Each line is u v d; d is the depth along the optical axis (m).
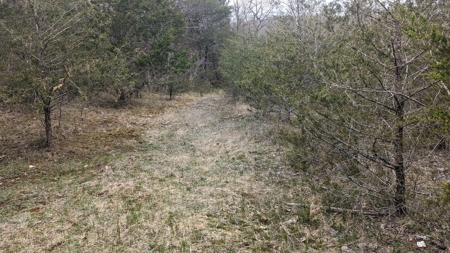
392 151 3.73
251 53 11.19
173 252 3.39
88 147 7.10
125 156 6.60
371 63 3.81
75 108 10.54
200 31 21.84
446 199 2.61
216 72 20.22
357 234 3.60
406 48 3.60
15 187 4.99
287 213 4.18
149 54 11.87
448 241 3.30
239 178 5.43
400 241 3.41
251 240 3.61
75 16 6.62
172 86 14.78
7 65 6.09
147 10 12.20
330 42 6.61
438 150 5.12
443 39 2.44
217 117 10.31
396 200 3.82
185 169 5.90
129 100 12.92
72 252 3.39
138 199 4.64
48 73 6.32
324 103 4.05
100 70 7.26
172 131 8.73
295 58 6.76
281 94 6.11
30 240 3.59
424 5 3.71
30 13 6.30
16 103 6.09
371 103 3.83
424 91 3.64
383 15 3.76
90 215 4.16
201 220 4.03
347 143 3.84
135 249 3.45
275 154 6.54
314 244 3.50
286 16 8.85
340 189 4.15
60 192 4.86
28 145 6.91
